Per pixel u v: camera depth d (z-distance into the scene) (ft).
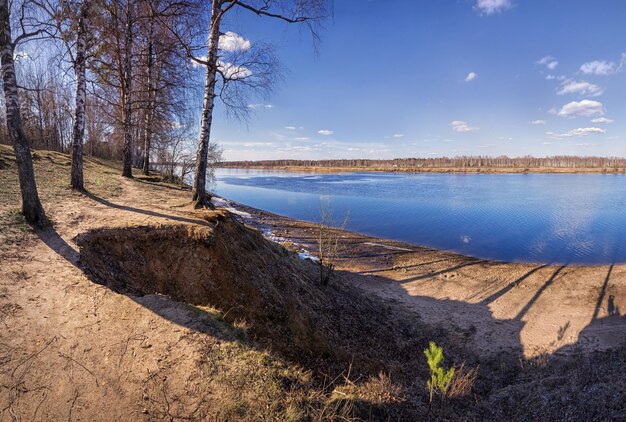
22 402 13.69
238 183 266.16
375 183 263.08
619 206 135.13
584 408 21.94
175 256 27.32
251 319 25.75
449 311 45.34
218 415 14.37
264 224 92.53
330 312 34.40
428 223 102.47
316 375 21.36
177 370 16.10
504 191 194.49
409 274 58.95
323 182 276.82
